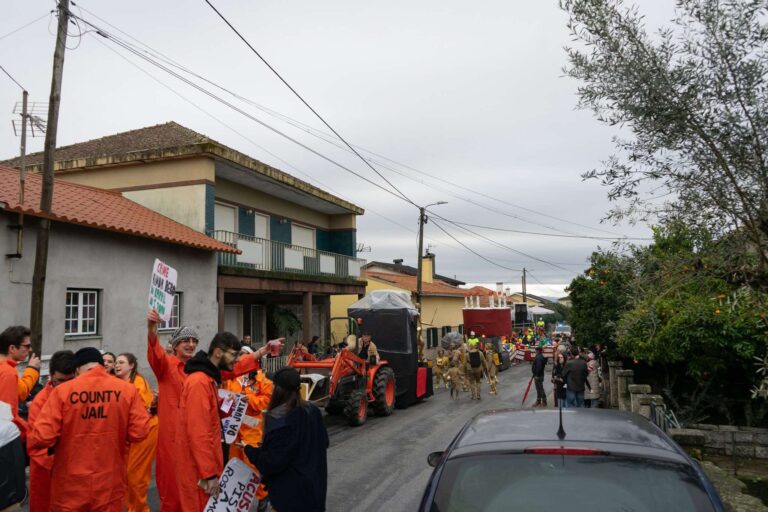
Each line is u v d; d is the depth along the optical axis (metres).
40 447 4.28
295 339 23.94
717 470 7.52
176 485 5.05
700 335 9.98
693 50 4.91
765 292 4.89
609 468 3.12
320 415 4.37
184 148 17.48
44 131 11.79
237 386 6.66
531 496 3.04
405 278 42.50
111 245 13.59
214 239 17.23
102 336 13.23
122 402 4.55
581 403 14.41
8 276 11.18
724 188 4.85
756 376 10.54
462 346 20.56
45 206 10.31
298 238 25.08
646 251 5.48
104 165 18.36
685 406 11.68
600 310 16.17
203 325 16.42
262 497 6.25
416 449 10.58
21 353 5.83
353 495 7.53
